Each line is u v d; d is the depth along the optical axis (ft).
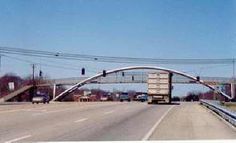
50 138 61.16
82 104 198.29
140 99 331.57
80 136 64.39
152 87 235.40
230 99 322.75
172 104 225.15
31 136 63.31
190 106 192.03
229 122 95.25
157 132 71.67
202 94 421.18
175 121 97.66
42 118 99.40
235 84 388.78
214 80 392.68
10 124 82.43
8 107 151.53
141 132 71.41
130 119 102.73
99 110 141.18
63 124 84.74
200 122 95.14
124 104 207.72
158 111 142.10
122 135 66.39
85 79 436.76
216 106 132.46
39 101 268.82
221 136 65.98
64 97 444.14
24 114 111.55
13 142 56.39
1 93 465.47
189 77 401.08
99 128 77.71
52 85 441.27
